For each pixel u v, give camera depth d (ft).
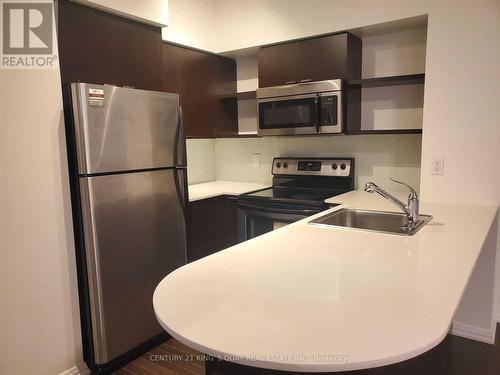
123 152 7.00
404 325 2.82
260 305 3.18
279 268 4.07
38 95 6.01
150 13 8.23
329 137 10.39
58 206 6.34
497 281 7.63
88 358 7.05
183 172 8.25
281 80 9.97
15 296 5.89
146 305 7.62
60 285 6.46
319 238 5.30
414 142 9.19
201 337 2.68
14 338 5.92
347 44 8.85
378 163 9.71
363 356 2.43
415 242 5.01
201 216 9.52
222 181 12.63
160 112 7.64
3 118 5.63
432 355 5.09
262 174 11.75
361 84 9.15
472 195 7.49
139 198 7.34
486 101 7.15
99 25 7.47
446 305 3.14
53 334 6.41
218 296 3.37
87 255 6.65
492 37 6.97
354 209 7.22
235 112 12.01
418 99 9.01
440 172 7.74
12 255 5.82
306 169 10.44
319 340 2.63
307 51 9.44
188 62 10.14
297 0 9.47
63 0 6.86
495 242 7.47
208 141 12.46
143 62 8.40
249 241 5.18
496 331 7.93
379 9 8.30
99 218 6.67
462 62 7.29
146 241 7.53
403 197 8.52
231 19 10.64
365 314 3.00
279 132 9.77
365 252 4.62
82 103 6.31
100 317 6.82
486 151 7.27
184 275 3.89
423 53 8.77
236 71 11.89
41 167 6.09
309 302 3.22
